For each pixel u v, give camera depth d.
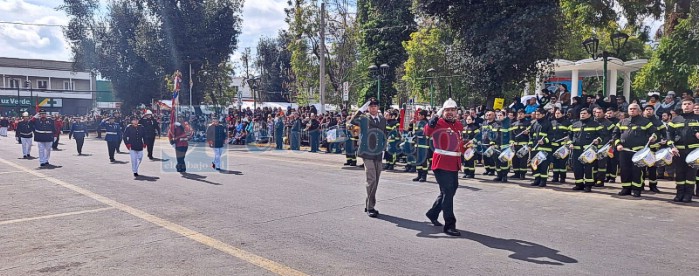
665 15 17.47
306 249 6.33
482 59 18.16
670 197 9.84
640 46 28.16
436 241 6.68
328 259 5.91
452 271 5.45
